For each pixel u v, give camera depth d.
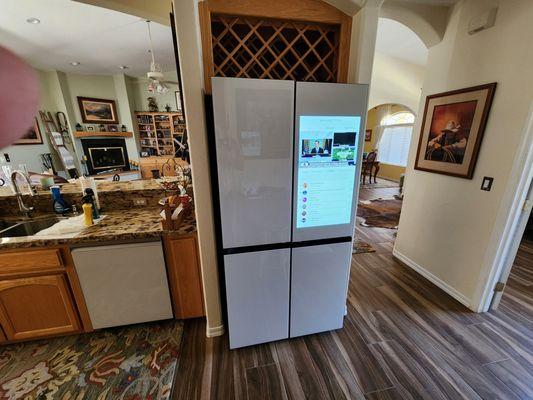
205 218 1.53
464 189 2.05
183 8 1.21
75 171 5.93
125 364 1.59
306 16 1.48
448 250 2.23
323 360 1.62
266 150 1.32
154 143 7.05
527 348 1.68
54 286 1.59
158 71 4.15
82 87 6.03
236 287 1.52
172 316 1.84
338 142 1.41
